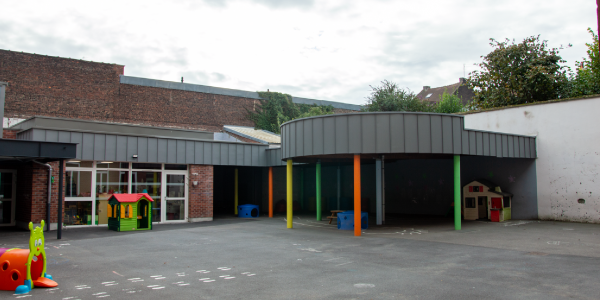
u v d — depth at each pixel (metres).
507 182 17.52
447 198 19.72
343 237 12.16
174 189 17.30
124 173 16.11
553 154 16.19
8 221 15.56
